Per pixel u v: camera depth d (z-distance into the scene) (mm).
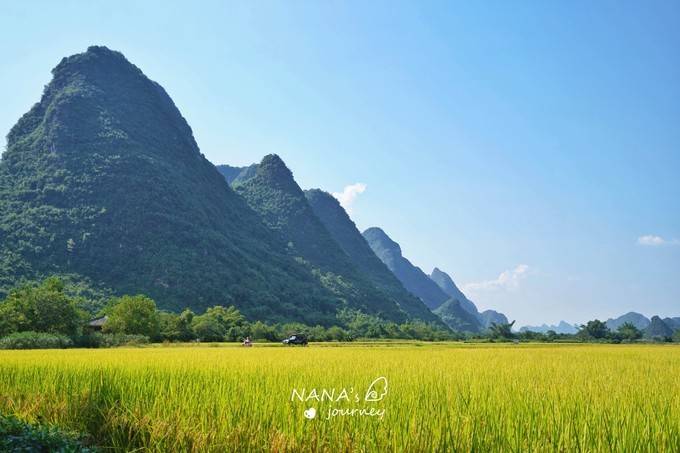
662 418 9594
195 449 9375
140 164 170375
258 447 9062
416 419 9219
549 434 8492
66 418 12359
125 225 144500
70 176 155000
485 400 11258
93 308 110125
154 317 81562
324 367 19547
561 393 12695
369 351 40812
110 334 71500
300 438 9047
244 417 9938
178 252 144875
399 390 12500
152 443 9961
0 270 113250
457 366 22047
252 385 13211
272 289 163875
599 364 25609
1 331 62094
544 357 32500
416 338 127812
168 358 26047
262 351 38750
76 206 145875
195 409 10797
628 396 12492
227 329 99438
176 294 129125
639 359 31484
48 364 20734
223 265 153000
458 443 8391
